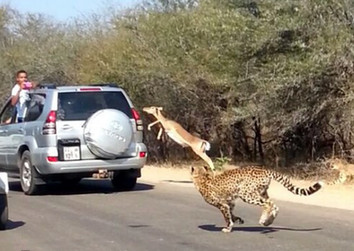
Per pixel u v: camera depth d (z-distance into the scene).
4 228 11.41
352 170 16.89
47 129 15.02
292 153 20.52
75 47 30.17
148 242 10.19
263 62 17.55
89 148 15.11
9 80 33.06
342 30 16.03
